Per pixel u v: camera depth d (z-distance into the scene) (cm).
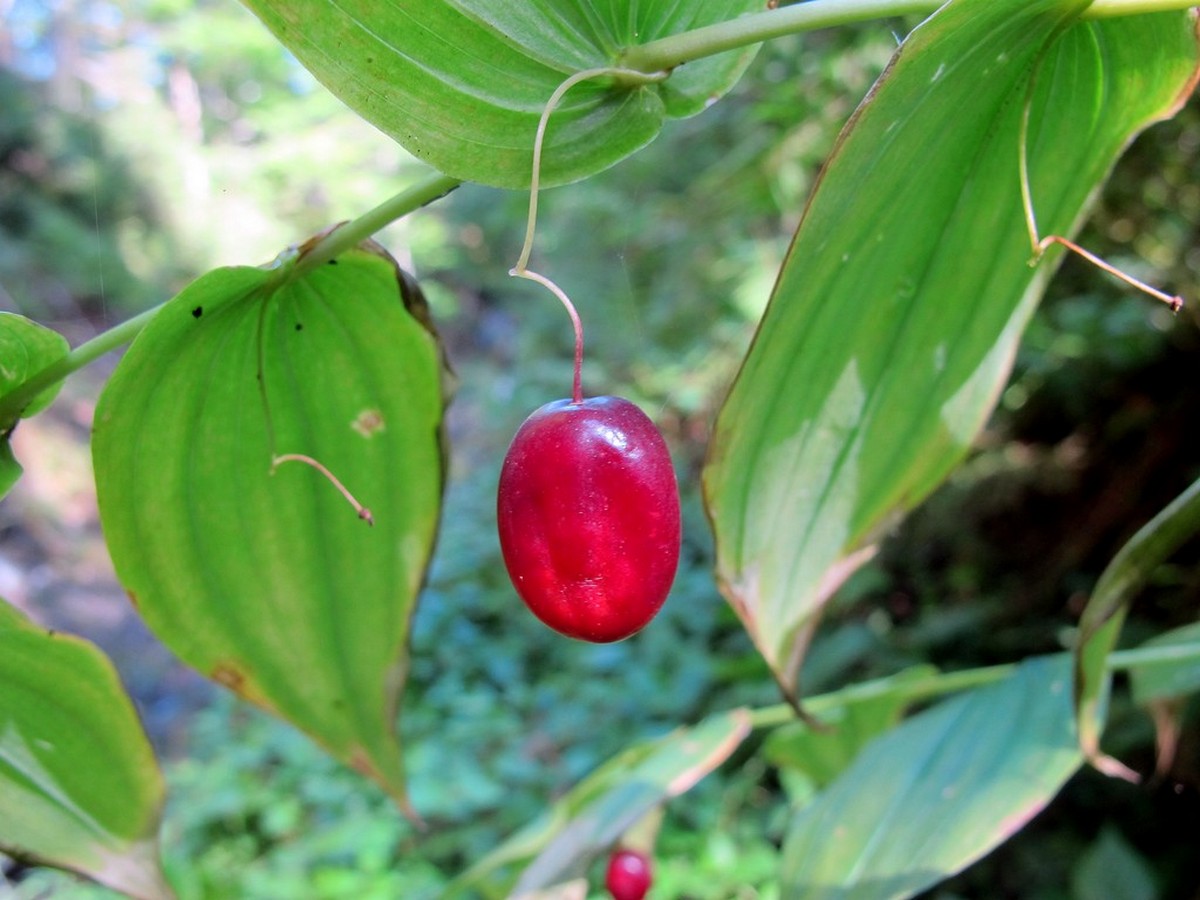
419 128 6
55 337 7
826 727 11
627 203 47
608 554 6
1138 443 28
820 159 32
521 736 36
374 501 8
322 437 8
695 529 42
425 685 40
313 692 9
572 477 6
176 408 7
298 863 30
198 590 8
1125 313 25
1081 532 28
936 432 8
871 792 10
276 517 8
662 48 6
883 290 7
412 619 9
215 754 36
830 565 8
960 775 9
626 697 36
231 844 32
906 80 6
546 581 7
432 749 34
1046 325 27
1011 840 24
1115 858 20
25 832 8
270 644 9
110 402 7
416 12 6
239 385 8
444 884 29
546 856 11
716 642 39
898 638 30
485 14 6
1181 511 7
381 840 30
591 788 12
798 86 32
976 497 30
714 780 30
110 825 8
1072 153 7
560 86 6
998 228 7
